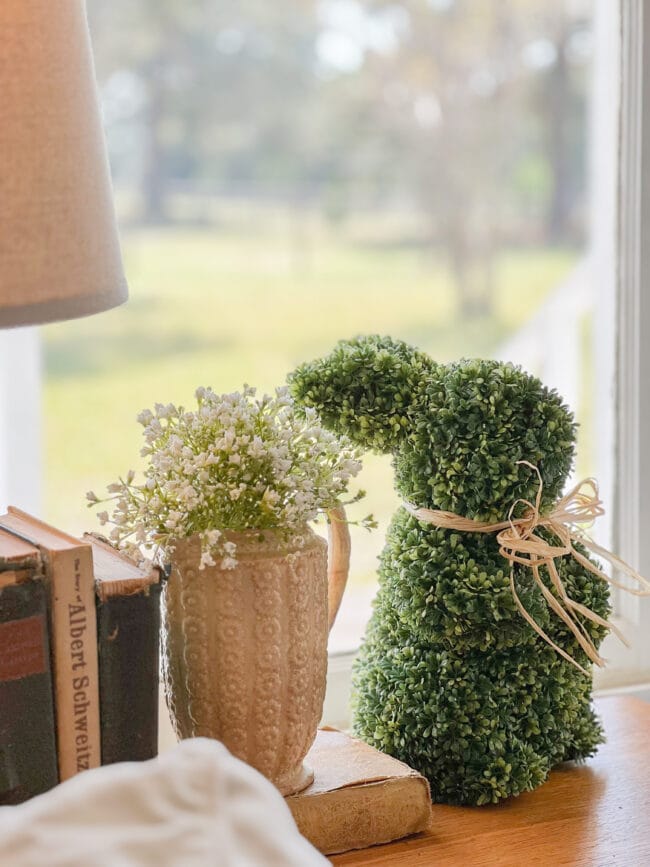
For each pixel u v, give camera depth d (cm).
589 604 94
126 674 72
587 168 634
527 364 261
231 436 76
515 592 87
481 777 88
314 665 80
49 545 70
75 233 66
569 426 88
